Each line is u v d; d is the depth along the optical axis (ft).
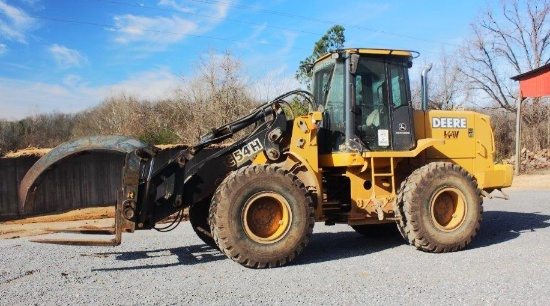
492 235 26.78
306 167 22.15
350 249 23.94
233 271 19.51
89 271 20.16
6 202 48.65
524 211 36.88
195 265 20.80
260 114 22.70
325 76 25.23
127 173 19.92
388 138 23.81
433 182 22.58
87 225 41.04
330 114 24.03
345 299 15.37
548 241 24.41
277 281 17.75
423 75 26.02
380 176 23.62
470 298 15.16
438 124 25.61
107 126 104.53
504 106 108.68
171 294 16.31
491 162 26.78
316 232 30.22
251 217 20.26
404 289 16.25
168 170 21.01
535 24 113.39
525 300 14.85
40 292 17.02
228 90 72.74
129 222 19.93
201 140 21.80
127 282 18.15
